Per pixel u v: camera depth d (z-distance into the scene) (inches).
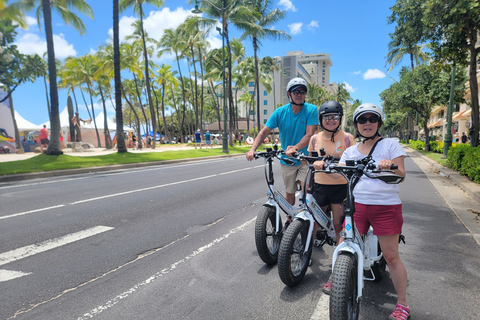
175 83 2041.1
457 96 899.4
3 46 510.6
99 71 1327.5
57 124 566.3
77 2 665.6
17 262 147.7
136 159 641.6
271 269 142.0
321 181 135.6
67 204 263.0
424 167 583.8
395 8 420.2
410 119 2006.6
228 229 198.8
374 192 98.2
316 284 128.0
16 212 236.2
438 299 117.0
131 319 103.2
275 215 145.1
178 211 242.4
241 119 3139.8
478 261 152.1
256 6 1311.5
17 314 105.7
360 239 100.3
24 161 518.3
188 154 821.2
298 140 159.2
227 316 105.1
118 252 160.6
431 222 219.0
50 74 557.3
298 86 148.6
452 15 326.6
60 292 120.6
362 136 104.1
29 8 562.9
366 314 106.7
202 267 143.8
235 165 614.9
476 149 387.5
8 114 881.5
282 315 105.5
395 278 101.8
